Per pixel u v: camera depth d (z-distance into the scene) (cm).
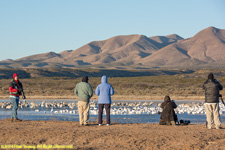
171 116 1920
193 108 3619
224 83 9231
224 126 1889
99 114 1869
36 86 9300
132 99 6122
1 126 1716
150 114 3131
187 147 1196
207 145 1237
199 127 1798
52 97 6319
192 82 10419
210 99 1709
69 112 3247
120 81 10981
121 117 2830
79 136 1387
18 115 2909
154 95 7075
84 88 1855
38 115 2922
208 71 17650
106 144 1254
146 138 1346
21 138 1340
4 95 6962
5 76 15738
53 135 1402
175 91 7994
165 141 1298
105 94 1866
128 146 1220
